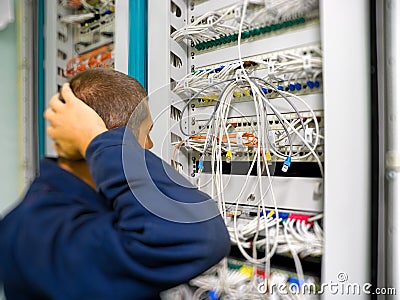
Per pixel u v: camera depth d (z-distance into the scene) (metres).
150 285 0.43
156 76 0.85
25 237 0.44
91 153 0.48
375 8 0.62
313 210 0.65
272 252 0.65
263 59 0.72
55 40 1.19
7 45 1.23
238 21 0.74
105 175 0.46
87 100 0.54
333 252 0.60
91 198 0.53
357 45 0.62
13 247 0.44
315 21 0.64
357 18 0.62
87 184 0.54
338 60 0.60
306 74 0.65
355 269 0.62
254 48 0.74
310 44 0.64
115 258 0.41
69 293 0.41
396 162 0.58
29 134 1.24
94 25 1.15
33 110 1.24
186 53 0.89
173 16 0.85
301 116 0.67
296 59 0.64
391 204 0.59
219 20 0.77
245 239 0.70
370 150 0.63
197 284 0.74
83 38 1.20
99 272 0.42
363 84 0.62
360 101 0.62
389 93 0.60
